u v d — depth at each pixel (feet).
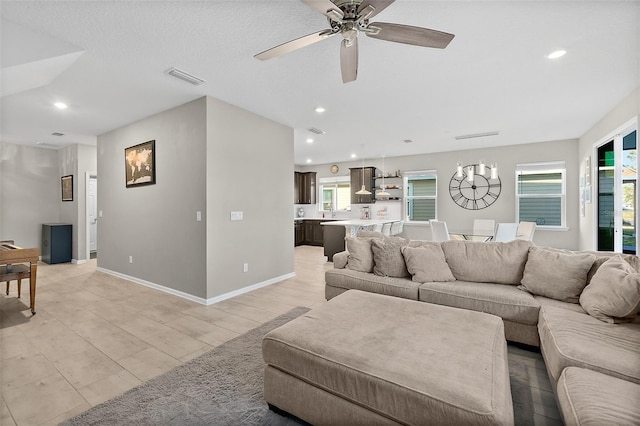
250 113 13.15
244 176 12.84
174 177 12.41
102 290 13.05
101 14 6.39
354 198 26.37
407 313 6.53
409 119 14.19
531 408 5.53
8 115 13.28
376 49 7.92
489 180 20.92
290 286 13.79
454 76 9.55
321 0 4.74
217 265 11.62
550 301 7.61
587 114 13.37
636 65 8.80
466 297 8.36
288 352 5.14
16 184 19.42
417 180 24.38
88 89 10.46
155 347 7.85
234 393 5.94
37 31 6.99
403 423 4.11
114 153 15.62
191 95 11.13
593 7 6.23
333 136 17.72
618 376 4.39
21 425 5.06
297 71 9.18
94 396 5.85
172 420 5.20
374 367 4.47
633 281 5.90
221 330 8.92
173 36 7.27
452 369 4.38
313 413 4.87
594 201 14.98
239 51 8.00
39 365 6.96
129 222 14.70
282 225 15.02
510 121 14.51
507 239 14.16
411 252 9.84
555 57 8.34
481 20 6.70
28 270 10.41
